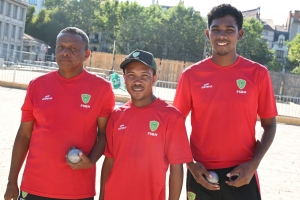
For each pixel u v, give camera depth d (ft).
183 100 12.69
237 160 11.83
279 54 313.12
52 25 224.12
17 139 12.40
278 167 29.53
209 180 11.33
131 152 11.24
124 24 200.44
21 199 11.73
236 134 11.79
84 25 225.76
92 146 11.98
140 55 11.35
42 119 11.73
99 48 268.00
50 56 197.16
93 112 11.89
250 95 11.84
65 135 11.57
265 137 12.02
